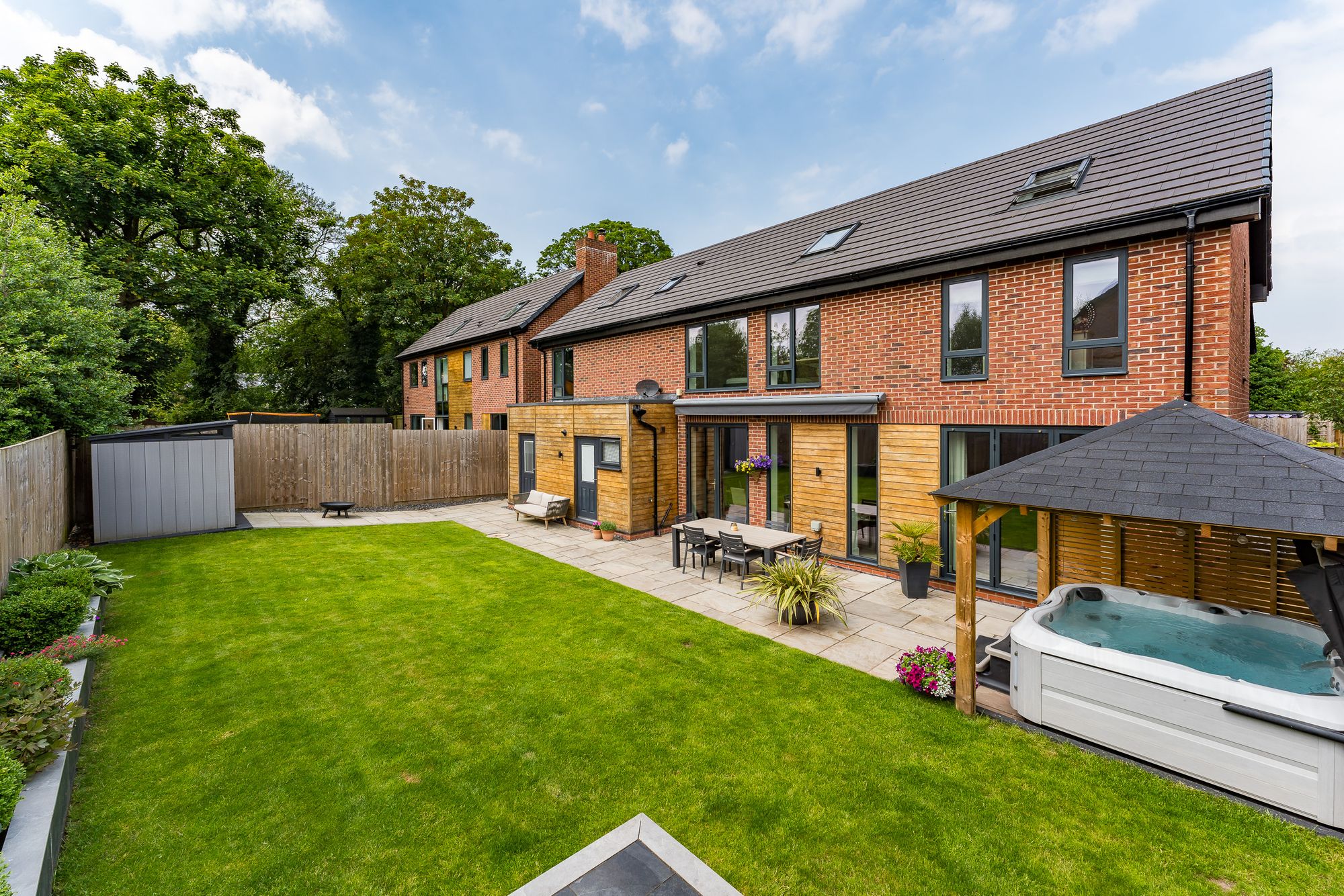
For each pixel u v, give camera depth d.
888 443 9.33
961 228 8.83
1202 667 4.93
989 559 8.41
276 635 6.86
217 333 26.94
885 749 4.58
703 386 12.78
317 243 33.72
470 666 6.09
